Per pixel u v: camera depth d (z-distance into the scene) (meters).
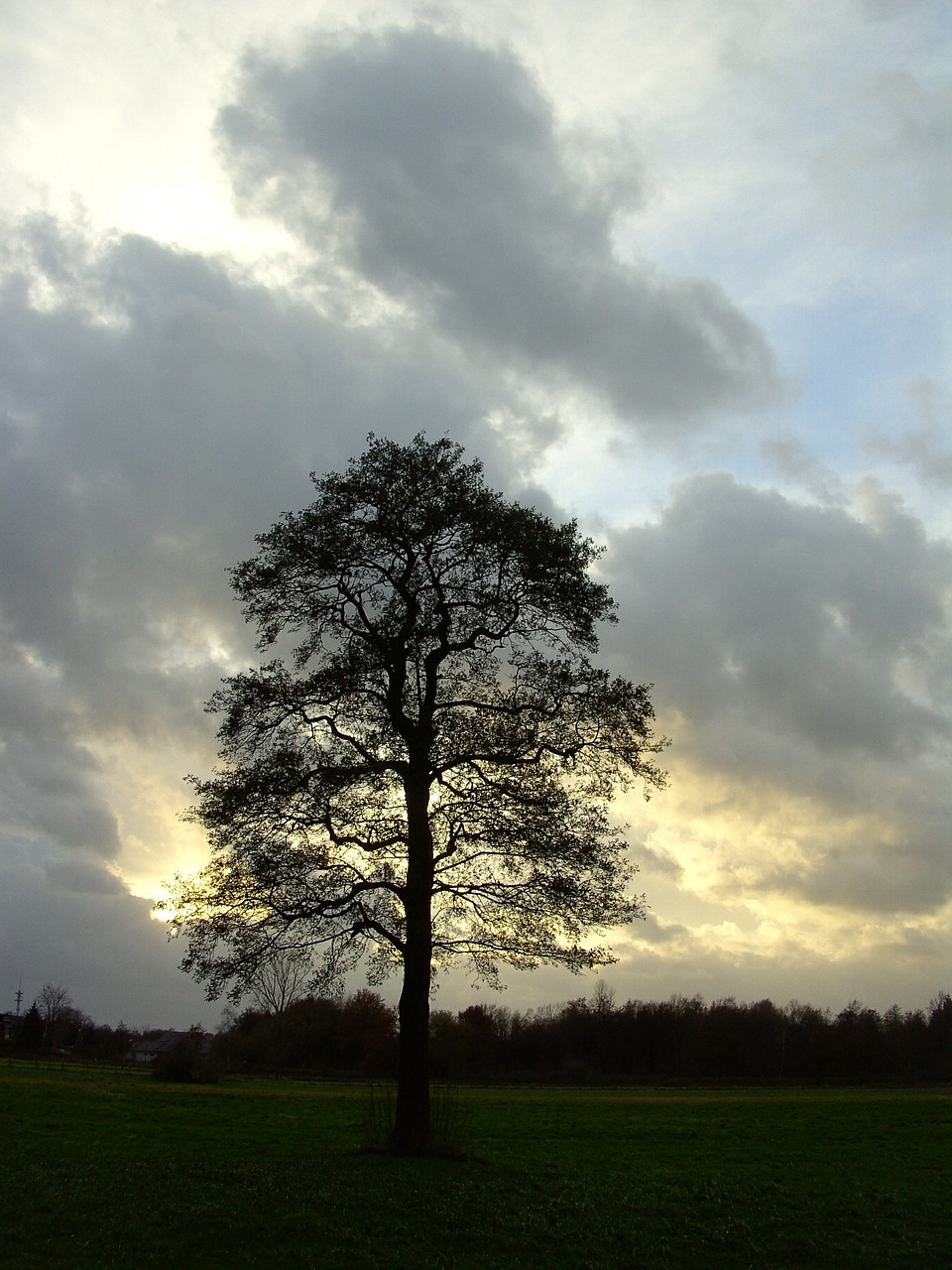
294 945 23.00
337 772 22.72
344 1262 15.56
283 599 24.30
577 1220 19.34
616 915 23.47
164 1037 162.25
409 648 24.16
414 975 23.31
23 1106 40.66
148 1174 21.89
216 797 22.61
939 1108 54.88
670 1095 71.31
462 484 24.50
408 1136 23.70
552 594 23.97
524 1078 108.88
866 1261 17.78
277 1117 41.59
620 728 23.50
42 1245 15.66
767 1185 26.20
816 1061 116.25
